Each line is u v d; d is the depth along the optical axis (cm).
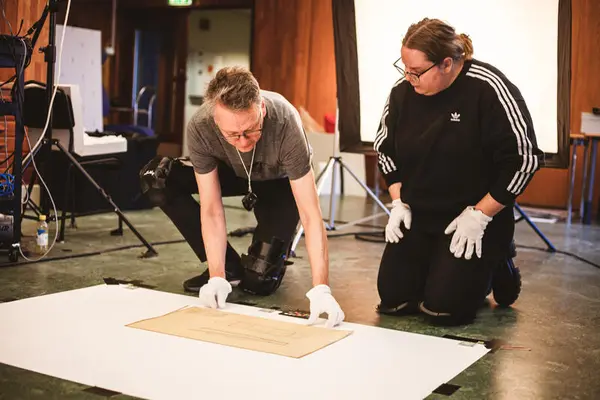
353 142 434
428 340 236
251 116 219
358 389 186
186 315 249
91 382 185
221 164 293
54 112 403
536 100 394
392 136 276
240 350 213
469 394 190
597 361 227
